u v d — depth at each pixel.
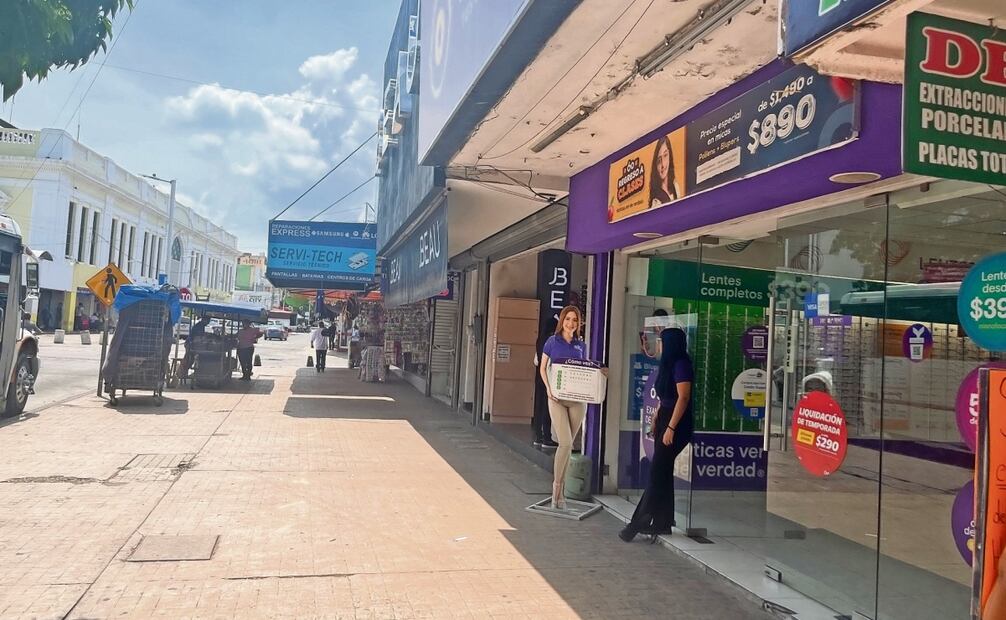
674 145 5.55
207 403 14.11
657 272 7.40
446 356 17.44
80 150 43.34
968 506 3.98
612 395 7.84
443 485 7.88
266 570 4.96
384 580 4.89
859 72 3.08
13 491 6.74
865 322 4.64
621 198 6.52
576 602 4.69
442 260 8.95
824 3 2.59
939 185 4.03
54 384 16.39
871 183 4.18
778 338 5.47
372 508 6.73
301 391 17.23
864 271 4.62
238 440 10.06
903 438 4.38
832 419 4.93
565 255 10.92
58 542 5.35
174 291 13.80
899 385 4.40
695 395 6.73
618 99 5.16
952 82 2.62
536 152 6.76
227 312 17.17
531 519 6.67
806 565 5.00
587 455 7.92
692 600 4.85
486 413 12.70
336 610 4.35
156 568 4.90
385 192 15.63
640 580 5.18
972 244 3.86
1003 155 2.66
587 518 6.86
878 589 4.51
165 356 13.52
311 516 6.35
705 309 6.83
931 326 4.14
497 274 12.84
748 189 4.65
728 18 3.74
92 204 46.12
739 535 6.30
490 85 5.06
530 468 9.18
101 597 4.38
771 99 4.35
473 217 10.59
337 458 9.09
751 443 6.81
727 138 4.82
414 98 10.56
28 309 12.12
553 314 10.86
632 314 7.85
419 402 16.30
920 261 4.19
